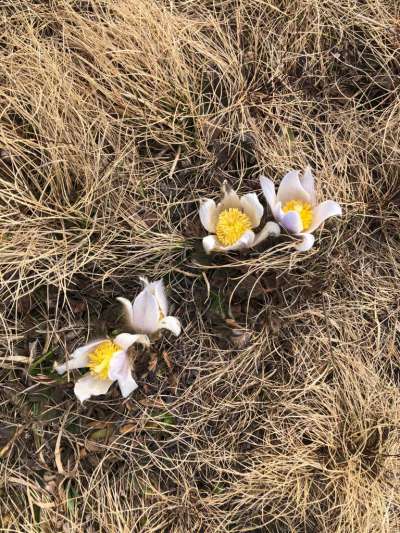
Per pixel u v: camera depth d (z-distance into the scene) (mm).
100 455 333
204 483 343
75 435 331
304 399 348
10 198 325
